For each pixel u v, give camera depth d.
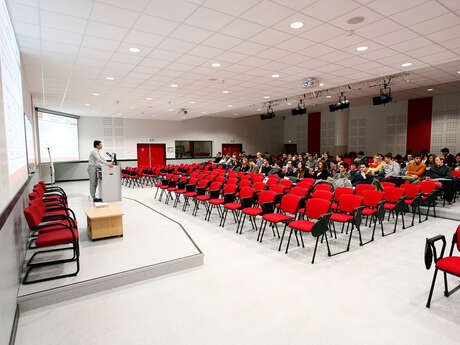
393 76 8.30
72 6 3.37
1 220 2.00
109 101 9.82
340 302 2.83
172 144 16.84
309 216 4.23
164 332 2.40
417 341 2.26
